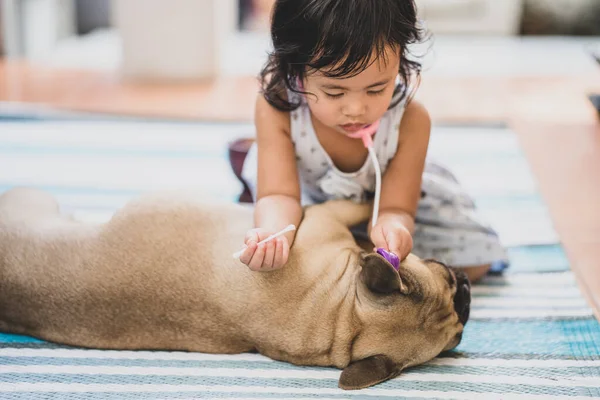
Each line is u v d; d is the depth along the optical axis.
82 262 1.28
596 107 2.80
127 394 1.18
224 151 2.32
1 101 2.83
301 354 1.22
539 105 2.88
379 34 1.16
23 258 1.31
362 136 1.31
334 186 1.44
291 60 1.22
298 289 1.22
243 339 1.25
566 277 1.57
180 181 2.07
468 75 3.33
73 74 3.30
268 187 1.38
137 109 2.77
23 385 1.20
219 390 1.19
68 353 1.28
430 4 4.07
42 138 2.41
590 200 1.98
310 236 1.28
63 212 1.80
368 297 1.17
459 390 1.20
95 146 2.35
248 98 2.94
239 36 4.06
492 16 4.07
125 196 1.96
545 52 3.77
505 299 1.49
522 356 1.30
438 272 1.25
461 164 2.22
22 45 3.66
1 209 1.39
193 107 2.81
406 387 1.20
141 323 1.27
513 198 1.98
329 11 1.15
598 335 1.36
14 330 1.34
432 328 1.19
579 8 4.04
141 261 1.26
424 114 1.42
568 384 1.22
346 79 1.18
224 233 1.29
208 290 1.24
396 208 1.40
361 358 1.20
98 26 4.27
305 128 1.41
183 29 3.18
